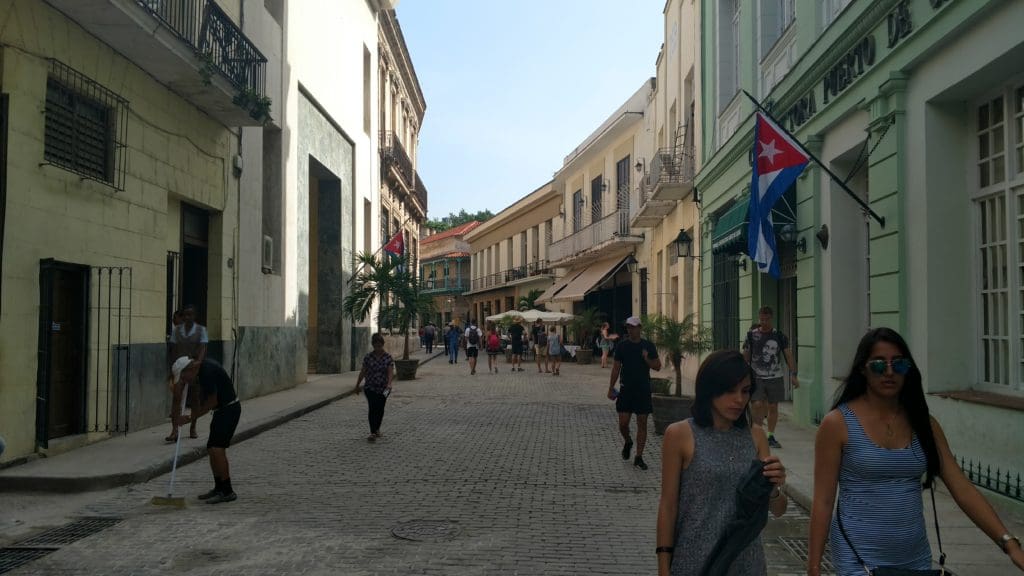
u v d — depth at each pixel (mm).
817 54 10672
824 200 10930
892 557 3104
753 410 10078
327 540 6078
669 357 12281
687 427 3188
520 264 48406
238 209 15289
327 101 22109
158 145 11898
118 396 10578
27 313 8766
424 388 20219
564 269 40188
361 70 26656
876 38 8828
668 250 24984
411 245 43969
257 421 12281
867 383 3240
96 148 10359
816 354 11125
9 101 8500
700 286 19672
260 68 16062
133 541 6055
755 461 2982
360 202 26516
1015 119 6996
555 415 14391
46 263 8992
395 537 6184
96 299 10156
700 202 19516
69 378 9922
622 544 6043
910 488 3160
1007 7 6434
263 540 6078
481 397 17797
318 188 24094
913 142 8102
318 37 21281
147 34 10094
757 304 14125
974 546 5707
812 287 11211
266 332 16969
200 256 14398
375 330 29344
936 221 7777
